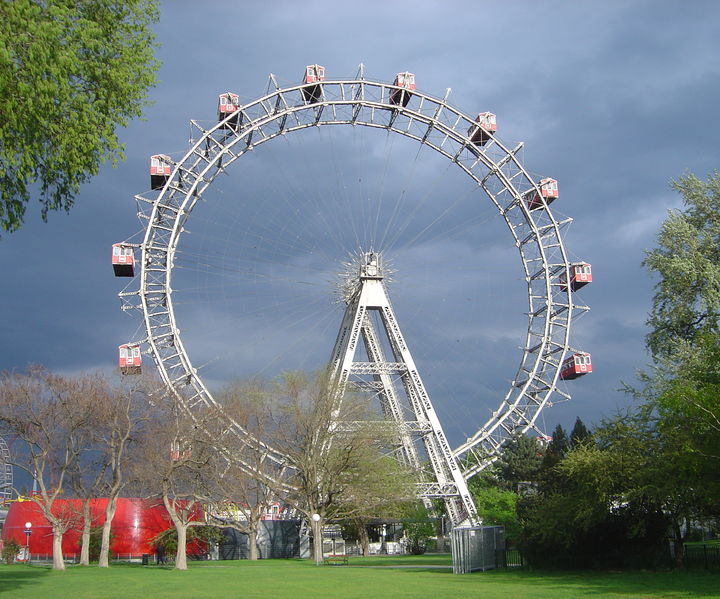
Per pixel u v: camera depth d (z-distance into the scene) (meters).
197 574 54.34
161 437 69.25
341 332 84.94
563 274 87.25
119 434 69.25
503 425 84.19
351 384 79.38
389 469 79.81
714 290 52.75
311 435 73.12
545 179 88.00
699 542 73.25
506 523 85.56
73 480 71.75
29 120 27.17
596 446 49.66
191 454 68.81
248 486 81.00
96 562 84.19
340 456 73.50
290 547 92.88
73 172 29.00
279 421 75.38
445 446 81.38
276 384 77.56
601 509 46.03
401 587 40.34
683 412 41.75
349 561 74.88
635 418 49.97
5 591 39.72
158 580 47.97
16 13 25.36
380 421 77.06
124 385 71.19
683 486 42.75
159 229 79.38
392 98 86.75
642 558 48.28
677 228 55.41
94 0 30.38
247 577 50.25
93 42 28.50
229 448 73.44
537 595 34.16
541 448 103.12
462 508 81.25
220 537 87.62
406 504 85.56
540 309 85.75
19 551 87.19
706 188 57.94
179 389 75.31
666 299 56.41
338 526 98.12
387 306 82.06
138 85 31.64
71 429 65.25
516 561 59.84
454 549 52.41
